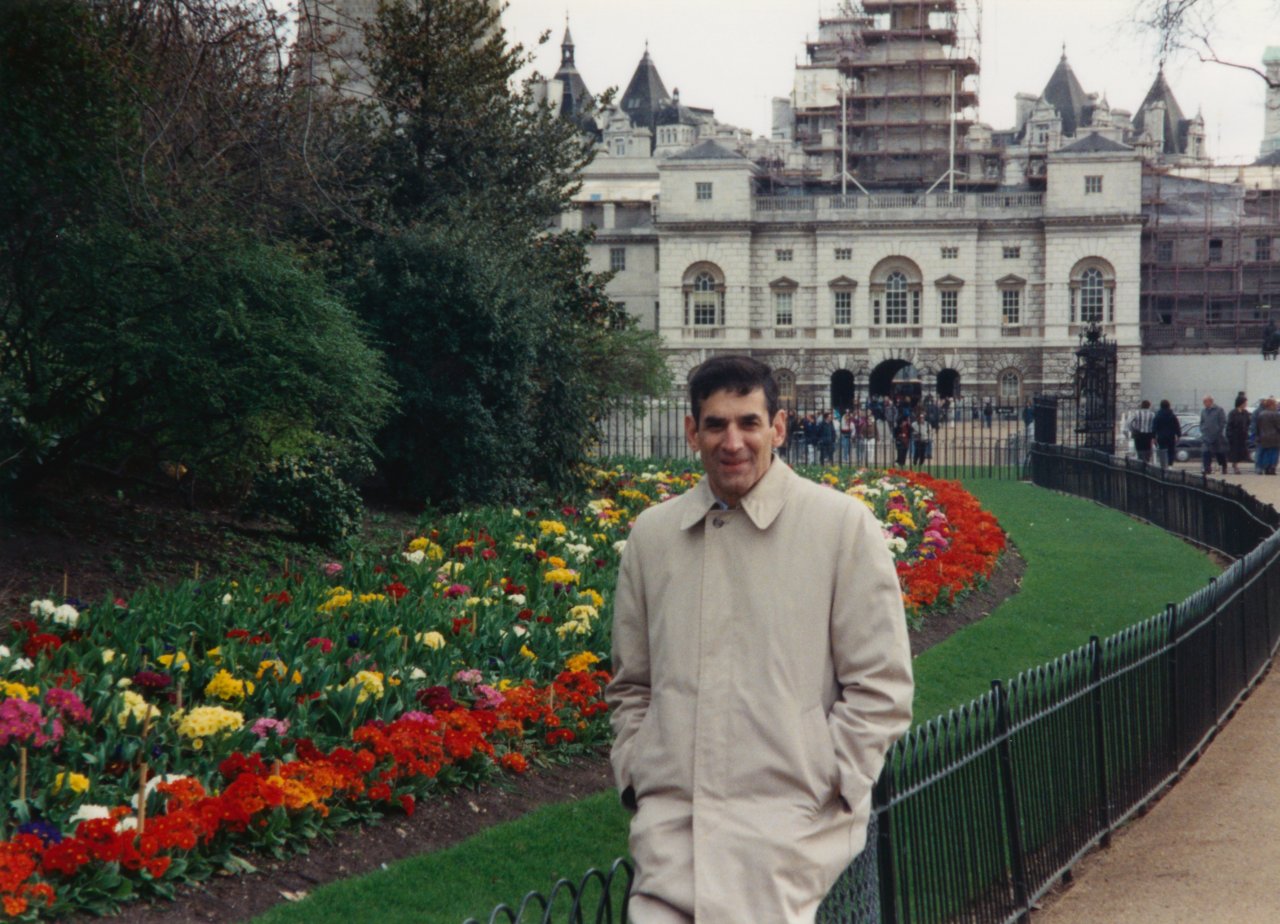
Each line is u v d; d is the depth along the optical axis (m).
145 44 13.91
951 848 5.83
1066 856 7.50
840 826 3.68
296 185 16.34
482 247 20.33
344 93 24.61
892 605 3.73
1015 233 90.25
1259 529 15.67
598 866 6.87
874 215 90.25
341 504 15.54
